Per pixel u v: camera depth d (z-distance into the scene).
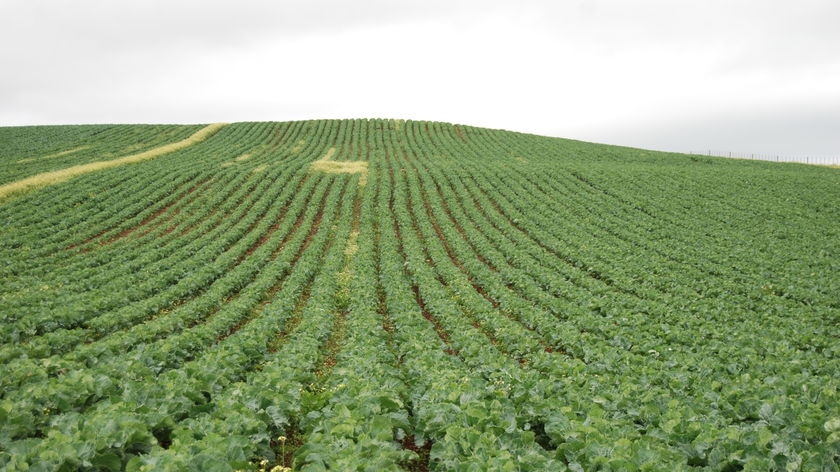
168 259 28.34
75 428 7.55
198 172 52.31
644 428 9.38
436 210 42.78
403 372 13.90
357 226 39.59
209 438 7.36
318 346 16.89
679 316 19.50
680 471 6.88
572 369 13.09
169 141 75.25
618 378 12.39
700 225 37.47
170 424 8.32
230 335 18.20
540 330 18.69
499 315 19.81
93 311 19.20
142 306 20.14
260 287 24.27
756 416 9.81
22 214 35.44
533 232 36.28
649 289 23.95
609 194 46.88
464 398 9.64
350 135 85.69
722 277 26.48
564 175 53.53
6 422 7.72
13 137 76.12
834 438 7.58
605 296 22.94
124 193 42.75
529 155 72.12
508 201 46.16
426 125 94.69
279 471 7.25
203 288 24.95
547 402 9.68
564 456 7.88
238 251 30.81
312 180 50.81
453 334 17.81
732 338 16.61
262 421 8.65
